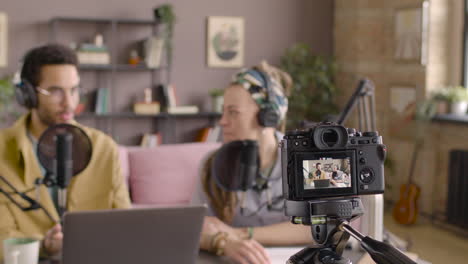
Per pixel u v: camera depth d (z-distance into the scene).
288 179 1.10
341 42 5.67
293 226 1.82
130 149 3.68
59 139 1.44
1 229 1.77
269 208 1.85
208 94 5.49
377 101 5.46
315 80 5.43
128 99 5.30
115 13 5.16
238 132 1.78
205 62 5.47
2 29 4.85
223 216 1.86
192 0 5.38
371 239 1.00
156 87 5.36
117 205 2.01
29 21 4.93
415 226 4.75
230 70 5.55
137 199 3.60
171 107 5.15
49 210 1.84
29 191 1.71
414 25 4.97
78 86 1.89
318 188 1.10
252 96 1.75
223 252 1.61
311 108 5.51
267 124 1.77
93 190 1.99
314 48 5.79
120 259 1.16
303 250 1.14
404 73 5.16
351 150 1.12
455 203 4.52
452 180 4.54
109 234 1.14
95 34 5.13
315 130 1.08
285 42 5.70
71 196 1.94
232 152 1.55
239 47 5.53
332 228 1.13
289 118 5.36
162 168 3.62
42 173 1.89
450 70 4.93
